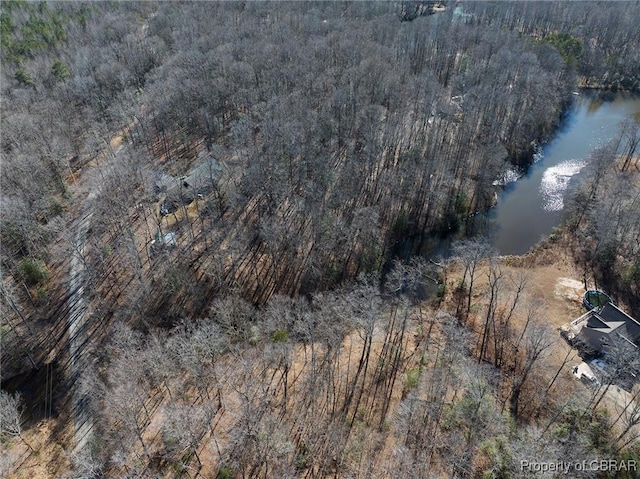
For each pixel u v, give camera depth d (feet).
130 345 185.37
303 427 166.20
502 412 168.66
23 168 264.93
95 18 527.81
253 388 177.68
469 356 197.77
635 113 432.66
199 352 189.78
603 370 182.80
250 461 153.99
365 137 301.22
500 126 343.46
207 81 353.92
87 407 181.78
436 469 149.79
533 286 240.12
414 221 285.84
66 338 210.38
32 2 567.59
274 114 308.40
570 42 471.62
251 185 269.85
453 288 241.35
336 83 354.74
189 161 321.73
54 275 238.48
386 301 233.35
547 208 307.37
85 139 338.54
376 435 163.73
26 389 191.42
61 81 382.22
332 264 247.09
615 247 248.32
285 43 412.98
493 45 441.27
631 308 227.20
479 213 301.22
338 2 585.63
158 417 170.19
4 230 235.40
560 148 376.48
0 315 210.59
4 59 401.49
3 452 166.61
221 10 553.64
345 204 282.56
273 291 236.63
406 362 193.98
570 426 157.99
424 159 306.55
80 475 156.04
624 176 299.38
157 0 617.62
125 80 393.70
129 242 245.65
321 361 191.72
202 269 243.81
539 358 185.47
